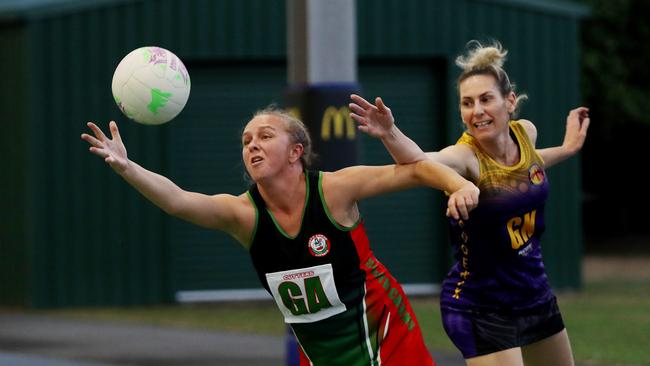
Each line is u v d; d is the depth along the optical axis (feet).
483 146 64.75
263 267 57.47
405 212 185.47
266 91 181.27
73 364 116.67
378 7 181.88
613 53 259.39
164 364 116.57
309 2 90.33
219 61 179.52
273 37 179.22
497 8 186.50
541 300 66.23
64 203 173.68
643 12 260.01
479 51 65.21
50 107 173.17
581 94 257.75
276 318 160.66
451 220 65.87
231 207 56.85
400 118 184.55
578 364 113.80
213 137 179.63
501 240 64.64
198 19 177.47
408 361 58.54
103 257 175.32
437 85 185.88
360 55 181.27
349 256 56.75
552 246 190.29
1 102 177.37
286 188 56.24
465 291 65.98
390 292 58.34
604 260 254.47
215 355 122.62
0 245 177.68
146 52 57.41
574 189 191.31
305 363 60.23
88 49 174.50
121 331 144.36
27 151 172.24
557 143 189.16
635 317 154.71
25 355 123.24
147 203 176.96
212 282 180.34
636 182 298.56
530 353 68.59
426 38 183.52
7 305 176.86
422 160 55.62
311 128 90.38
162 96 56.95
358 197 56.44
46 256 172.96
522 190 64.44
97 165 174.91
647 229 307.78
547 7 188.14
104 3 174.70
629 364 113.39
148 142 176.04
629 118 264.93
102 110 175.11
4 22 174.50
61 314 165.99
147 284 177.17
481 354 65.62
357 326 57.82
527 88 188.03
